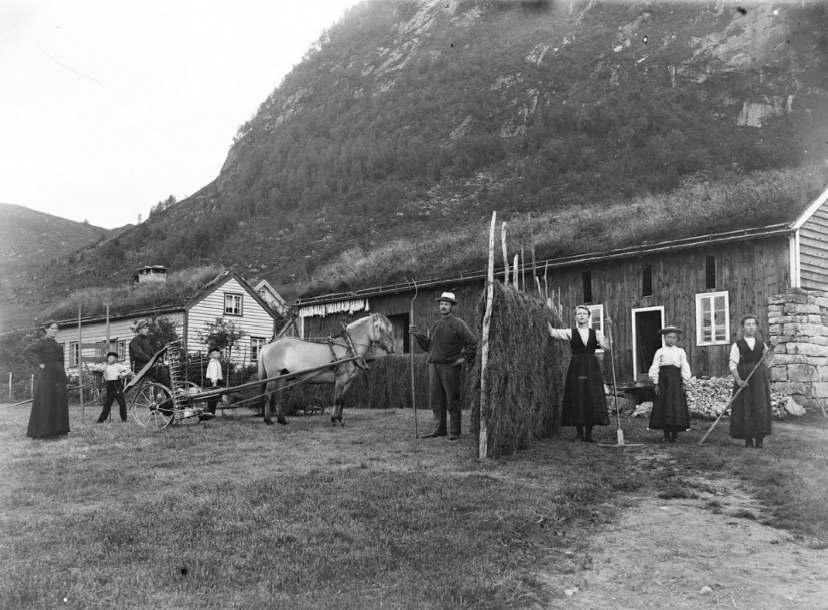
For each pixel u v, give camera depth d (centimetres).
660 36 13512
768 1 11856
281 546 543
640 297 1831
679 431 1131
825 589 477
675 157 9500
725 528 608
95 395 2619
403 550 531
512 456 914
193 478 792
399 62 18188
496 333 936
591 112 11638
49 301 8200
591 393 1031
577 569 513
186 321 3462
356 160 12625
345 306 2578
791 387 1534
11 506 668
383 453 956
